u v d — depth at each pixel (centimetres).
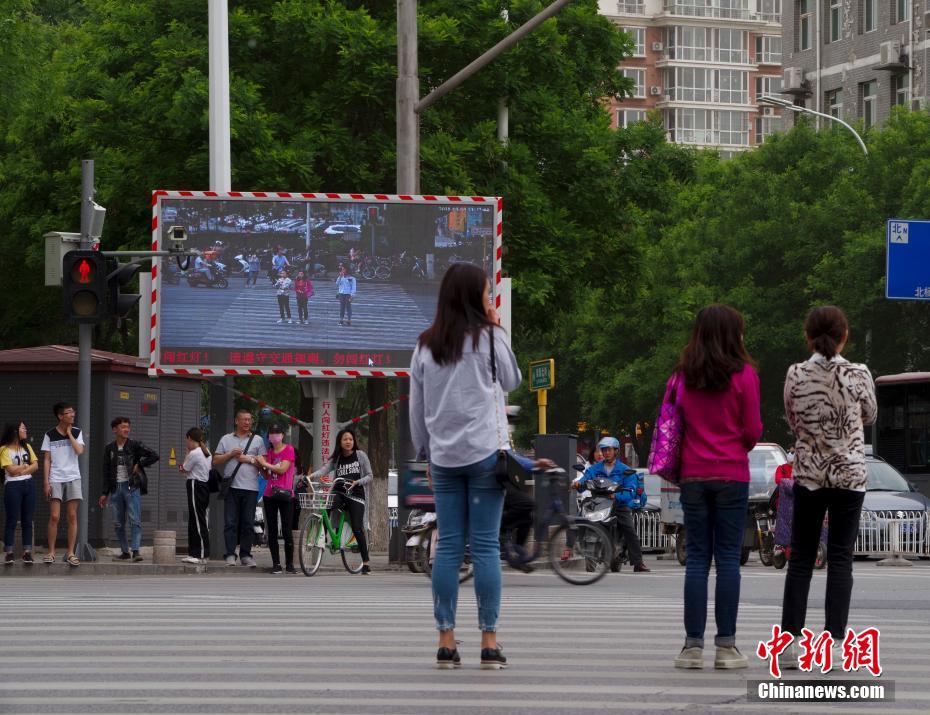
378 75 4562
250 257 3722
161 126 4569
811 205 7575
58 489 3384
